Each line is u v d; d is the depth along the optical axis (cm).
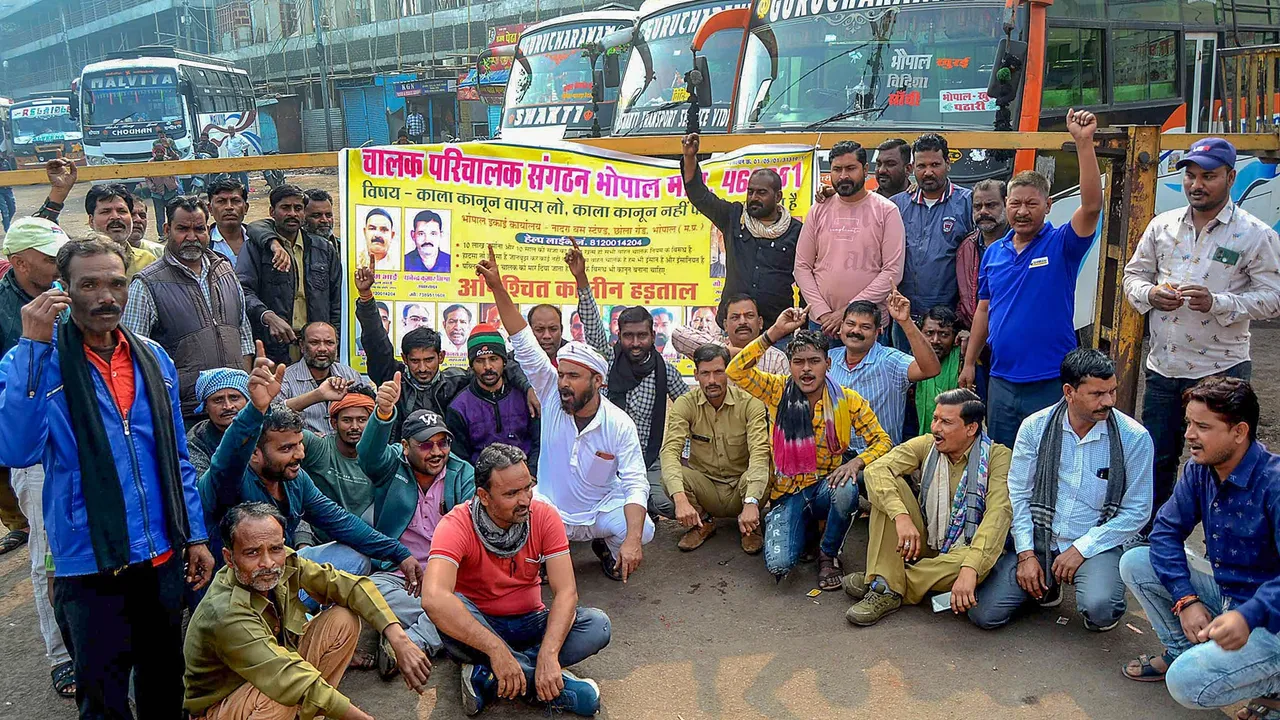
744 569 477
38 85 6512
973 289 527
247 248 540
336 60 3384
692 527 500
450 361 582
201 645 306
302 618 326
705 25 863
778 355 525
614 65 1198
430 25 3041
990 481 419
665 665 390
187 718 343
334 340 491
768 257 554
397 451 431
